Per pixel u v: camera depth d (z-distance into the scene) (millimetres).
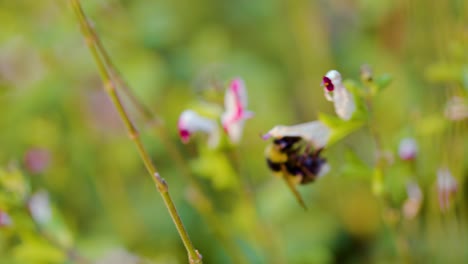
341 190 380
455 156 315
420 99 347
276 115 408
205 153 316
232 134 304
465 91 309
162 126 326
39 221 317
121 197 392
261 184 382
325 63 400
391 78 281
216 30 431
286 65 432
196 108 307
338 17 411
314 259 348
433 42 341
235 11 453
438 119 313
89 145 398
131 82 391
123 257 344
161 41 412
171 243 377
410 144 303
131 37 402
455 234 328
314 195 377
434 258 331
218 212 352
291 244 373
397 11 373
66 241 321
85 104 399
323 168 283
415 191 304
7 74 392
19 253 320
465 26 320
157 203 389
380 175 294
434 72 314
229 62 421
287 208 352
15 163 320
